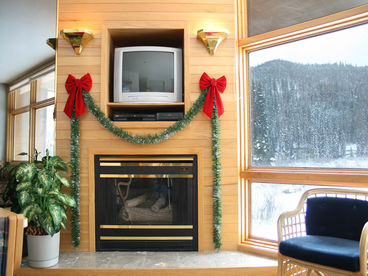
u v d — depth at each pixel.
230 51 3.18
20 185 2.68
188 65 3.16
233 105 3.16
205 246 3.12
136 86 3.22
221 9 3.20
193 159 3.14
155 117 3.17
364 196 2.57
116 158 3.14
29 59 3.48
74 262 2.82
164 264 2.76
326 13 2.83
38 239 2.70
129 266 2.72
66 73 3.20
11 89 3.49
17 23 3.48
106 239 3.13
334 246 2.06
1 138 3.52
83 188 3.15
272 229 3.10
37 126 3.53
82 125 3.16
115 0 3.20
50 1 3.43
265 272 2.71
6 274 1.61
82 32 3.05
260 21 3.21
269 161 3.15
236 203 3.13
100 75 3.18
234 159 3.14
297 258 2.07
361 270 1.85
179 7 3.19
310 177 2.80
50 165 2.88
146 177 3.14
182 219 3.13
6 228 1.63
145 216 3.16
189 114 3.07
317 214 2.43
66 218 2.86
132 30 3.24
